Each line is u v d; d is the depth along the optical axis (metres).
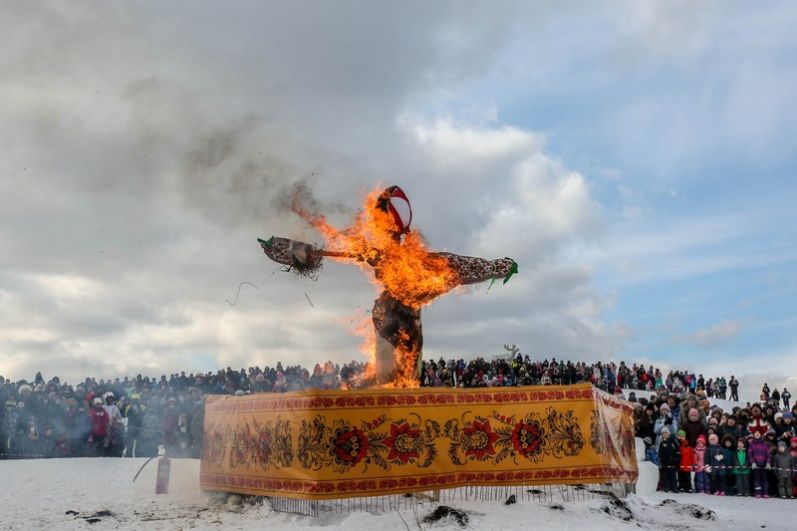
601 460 12.16
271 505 11.70
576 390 12.27
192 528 10.73
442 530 10.19
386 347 12.54
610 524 10.99
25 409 24.09
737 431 19.56
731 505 16.02
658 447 19.97
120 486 15.84
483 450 11.78
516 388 12.13
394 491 11.10
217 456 12.93
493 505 11.54
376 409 11.21
